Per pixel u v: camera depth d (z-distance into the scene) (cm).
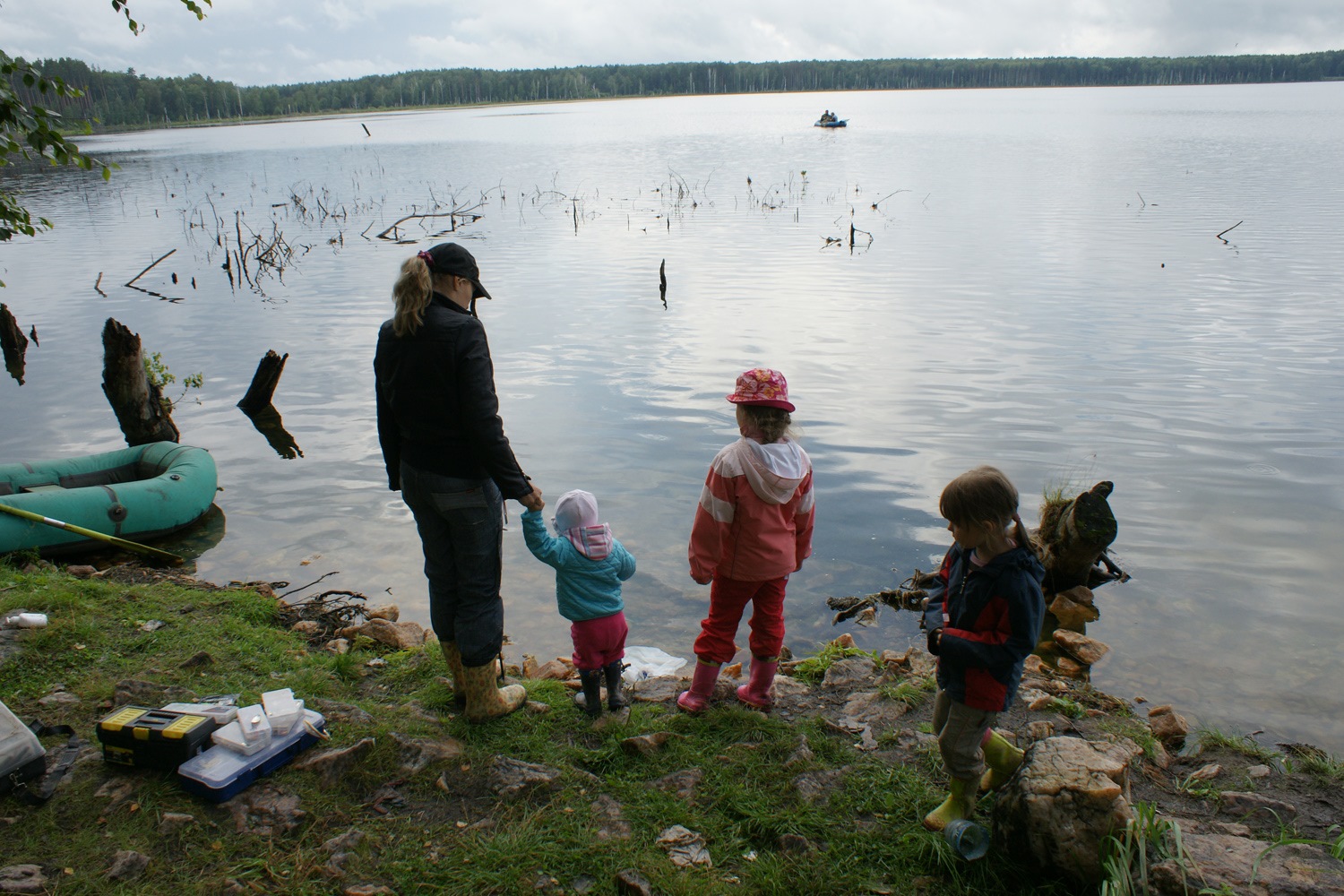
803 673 488
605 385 1162
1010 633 282
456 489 350
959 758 302
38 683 414
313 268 2133
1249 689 523
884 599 644
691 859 300
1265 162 4281
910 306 1571
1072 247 2122
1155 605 629
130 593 547
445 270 341
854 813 326
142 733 328
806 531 394
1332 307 1480
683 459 914
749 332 1417
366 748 344
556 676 504
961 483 282
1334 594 637
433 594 380
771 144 6469
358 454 981
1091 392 1091
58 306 1720
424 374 335
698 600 638
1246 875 273
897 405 1058
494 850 298
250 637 488
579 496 388
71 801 316
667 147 6375
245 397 1158
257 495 872
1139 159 4653
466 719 384
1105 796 273
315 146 7131
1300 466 860
